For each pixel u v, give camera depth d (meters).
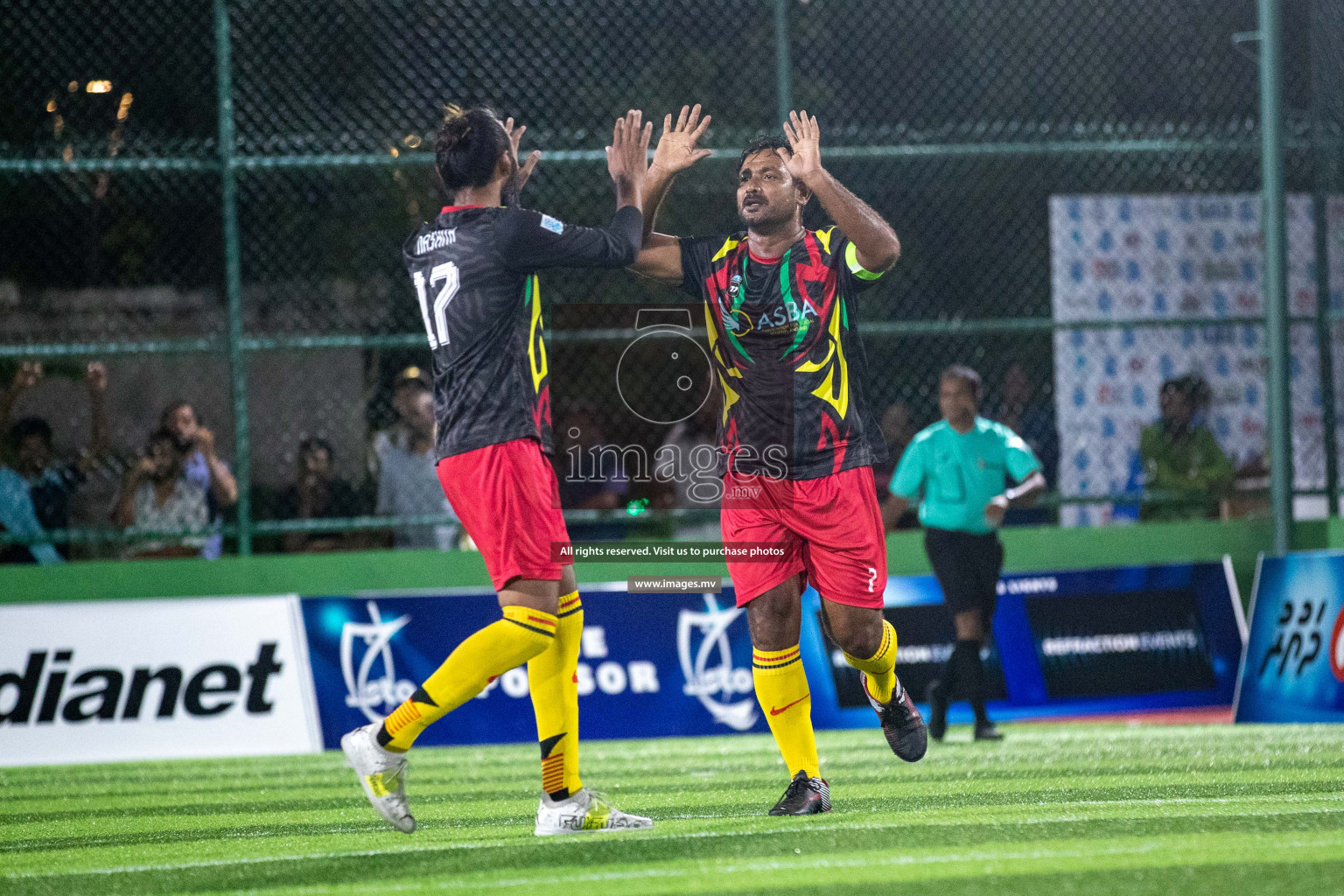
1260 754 22.83
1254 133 33.25
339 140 33.69
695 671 29.88
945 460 26.03
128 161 30.02
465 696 14.16
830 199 15.30
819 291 15.74
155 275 34.69
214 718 28.34
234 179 30.58
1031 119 36.19
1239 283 33.94
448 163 14.80
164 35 34.66
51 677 27.98
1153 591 31.55
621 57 34.94
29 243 34.00
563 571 15.15
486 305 14.29
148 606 28.70
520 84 34.53
